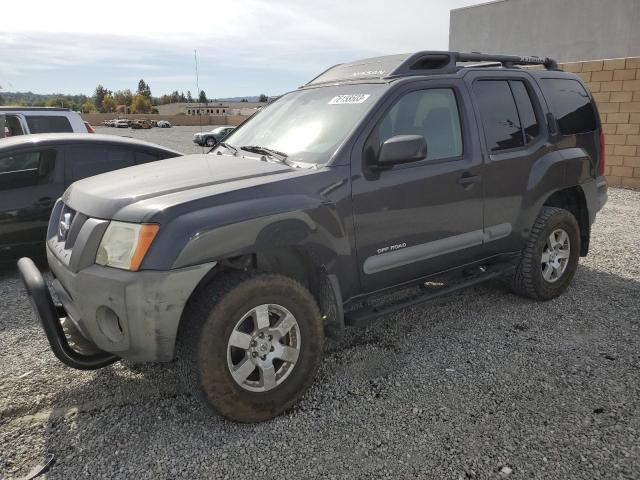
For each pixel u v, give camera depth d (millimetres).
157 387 3297
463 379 3324
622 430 2760
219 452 2660
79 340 3053
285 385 2959
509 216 4148
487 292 4875
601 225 7551
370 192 3258
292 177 3021
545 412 2936
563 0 23266
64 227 3156
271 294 2844
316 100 3852
